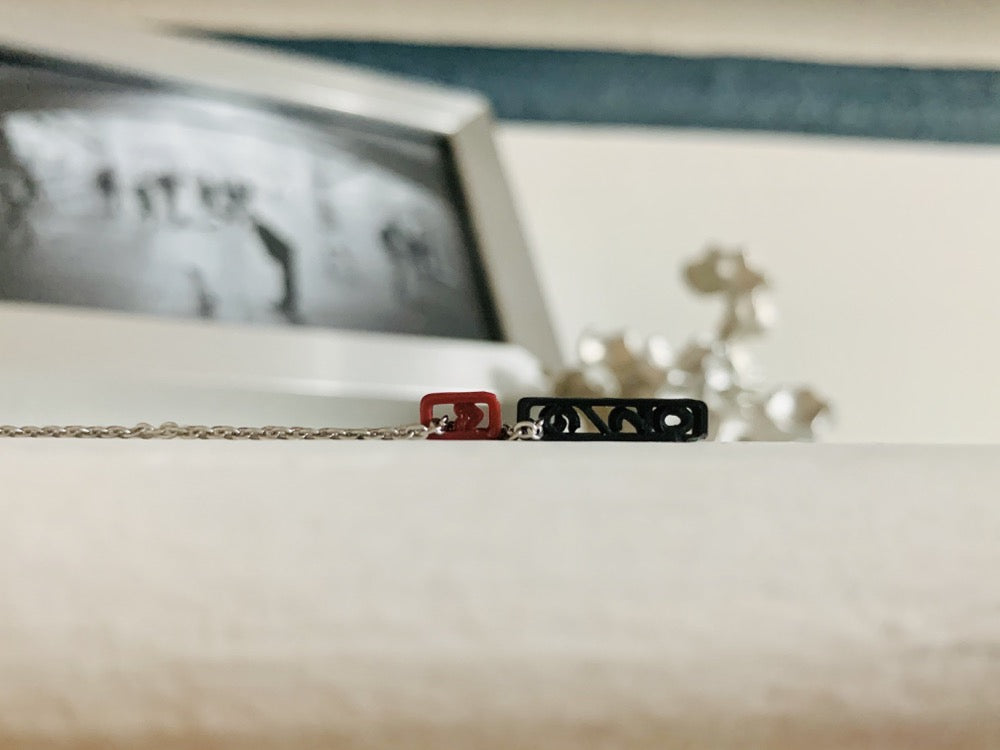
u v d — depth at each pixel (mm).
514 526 126
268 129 286
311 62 296
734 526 128
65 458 129
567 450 140
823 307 333
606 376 273
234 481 128
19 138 250
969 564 125
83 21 266
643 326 328
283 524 124
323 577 121
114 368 233
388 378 261
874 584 124
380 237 289
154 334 241
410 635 120
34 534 121
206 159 274
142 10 318
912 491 132
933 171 353
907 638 122
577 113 347
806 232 342
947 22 350
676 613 122
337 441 143
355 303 278
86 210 253
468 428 182
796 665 121
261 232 273
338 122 298
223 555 122
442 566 123
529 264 300
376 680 118
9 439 137
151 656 117
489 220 304
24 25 257
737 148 348
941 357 333
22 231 242
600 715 119
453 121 315
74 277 245
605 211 337
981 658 122
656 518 128
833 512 129
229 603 119
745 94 353
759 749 120
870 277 338
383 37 337
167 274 257
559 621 121
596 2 339
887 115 357
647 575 124
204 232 266
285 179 283
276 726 117
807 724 120
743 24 347
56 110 258
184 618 118
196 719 116
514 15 339
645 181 342
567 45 346
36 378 228
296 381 251
